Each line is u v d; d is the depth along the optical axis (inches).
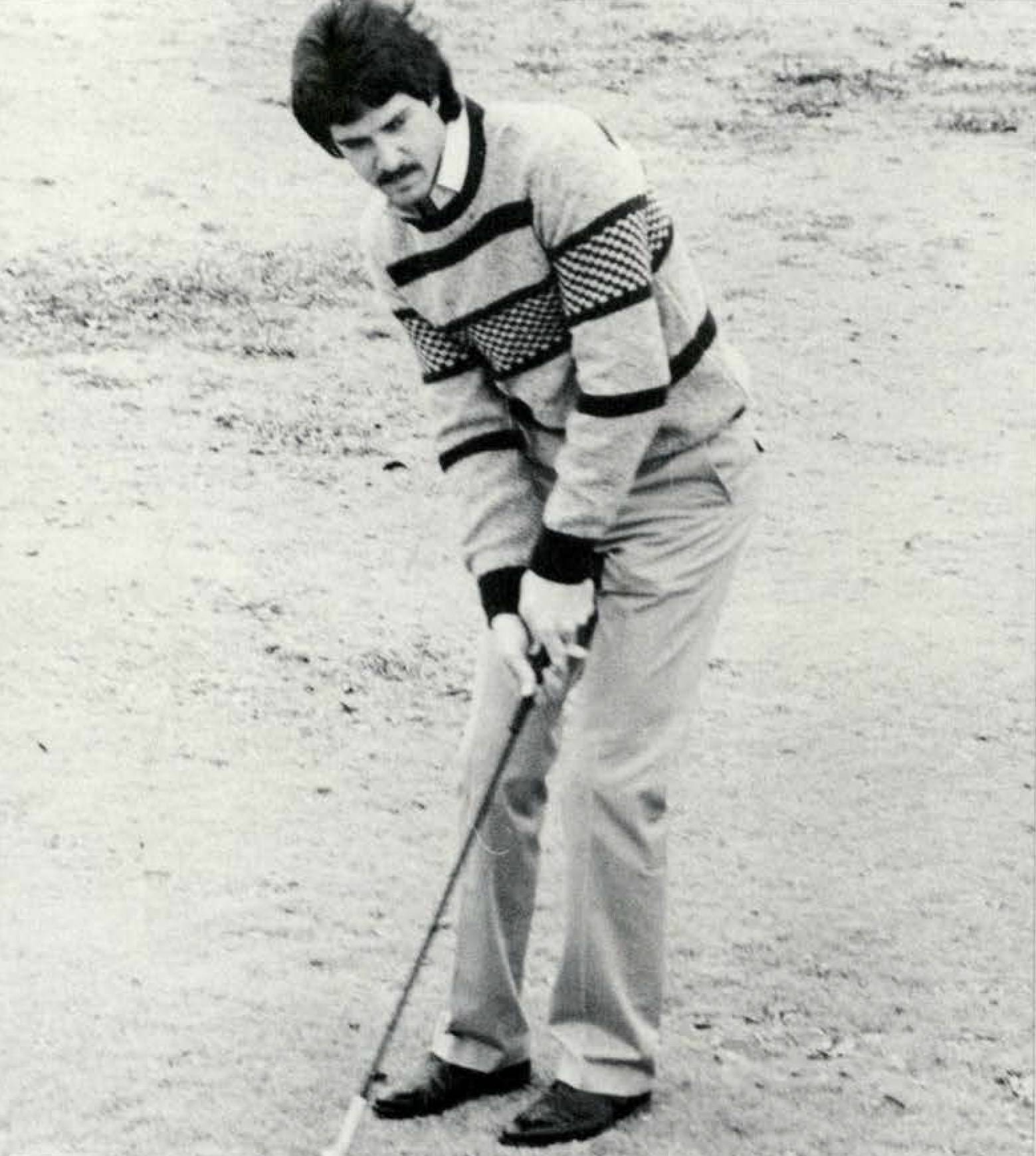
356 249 639.8
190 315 571.2
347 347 554.9
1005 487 478.6
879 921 291.7
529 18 945.5
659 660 229.1
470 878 236.2
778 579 422.3
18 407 495.2
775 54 920.3
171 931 281.0
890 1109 246.4
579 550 221.0
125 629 381.7
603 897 231.6
